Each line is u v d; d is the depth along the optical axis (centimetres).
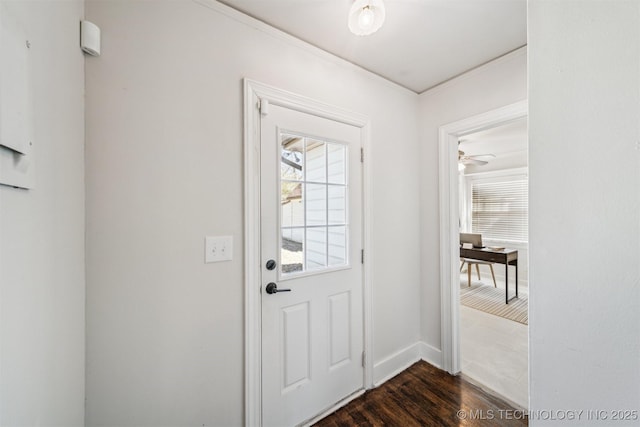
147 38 108
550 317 46
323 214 162
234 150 128
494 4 126
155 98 109
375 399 171
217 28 123
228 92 126
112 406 101
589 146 41
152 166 108
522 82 162
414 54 166
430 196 212
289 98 144
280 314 143
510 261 385
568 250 43
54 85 72
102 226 99
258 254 134
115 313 101
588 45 41
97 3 98
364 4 113
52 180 71
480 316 313
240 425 130
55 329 72
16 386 53
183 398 116
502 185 474
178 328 114
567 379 44
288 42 145
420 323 221
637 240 37
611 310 40
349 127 173
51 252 70
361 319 179
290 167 148
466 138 361
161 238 110
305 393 152
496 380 190
